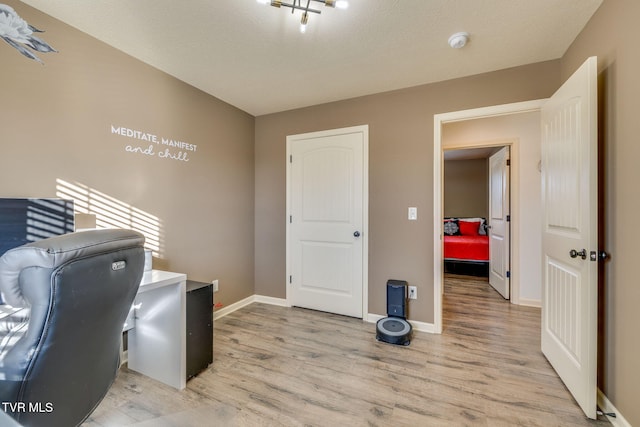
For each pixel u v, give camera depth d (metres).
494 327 2.68
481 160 6.12
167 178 2.39
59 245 0.73
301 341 2.39
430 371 1.94
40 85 1.64
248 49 2.04
